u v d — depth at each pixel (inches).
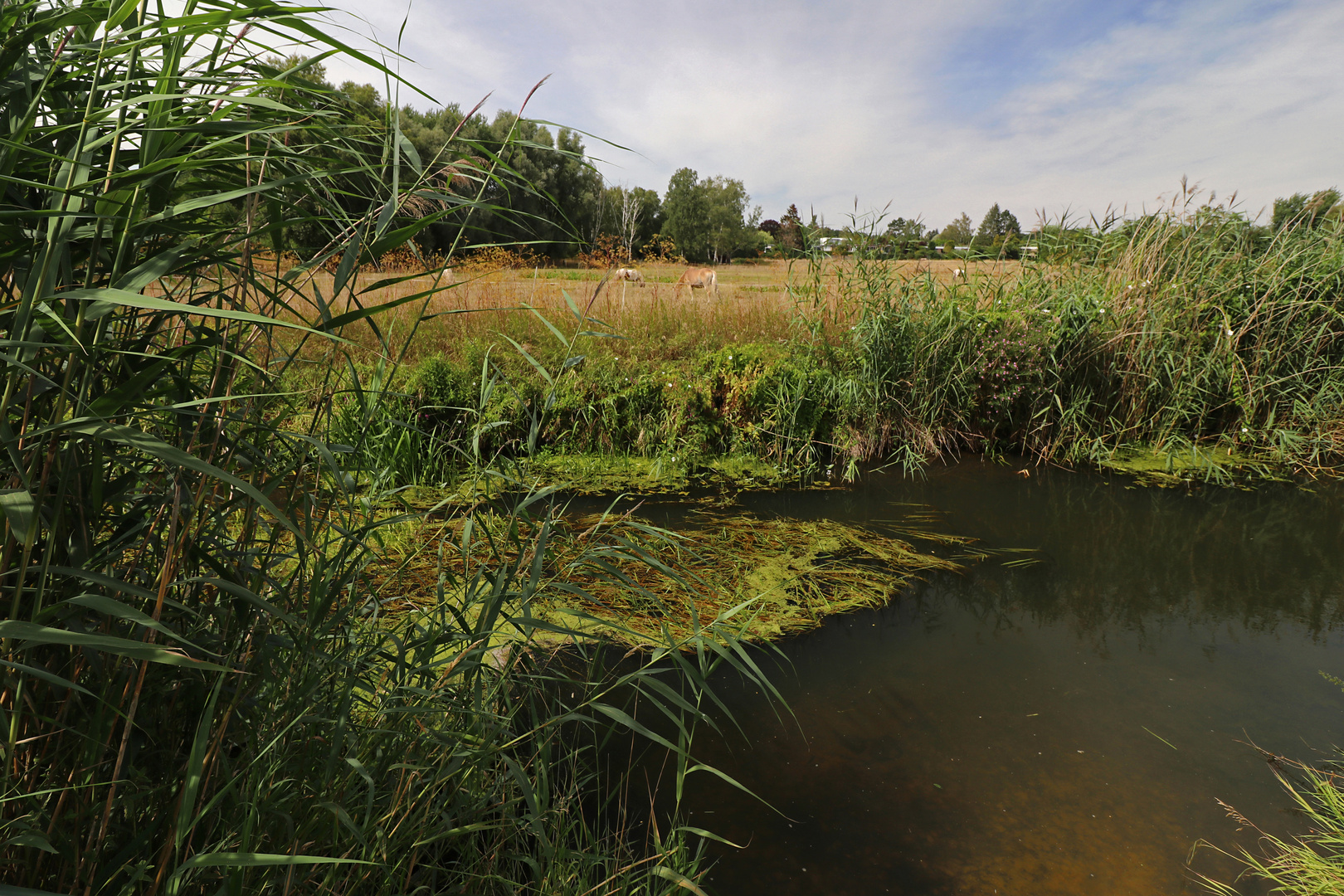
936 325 239.6
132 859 45.3
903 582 142.6
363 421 59.4
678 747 61.0
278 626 55.2
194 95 37.3
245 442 49.1
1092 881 70.3
